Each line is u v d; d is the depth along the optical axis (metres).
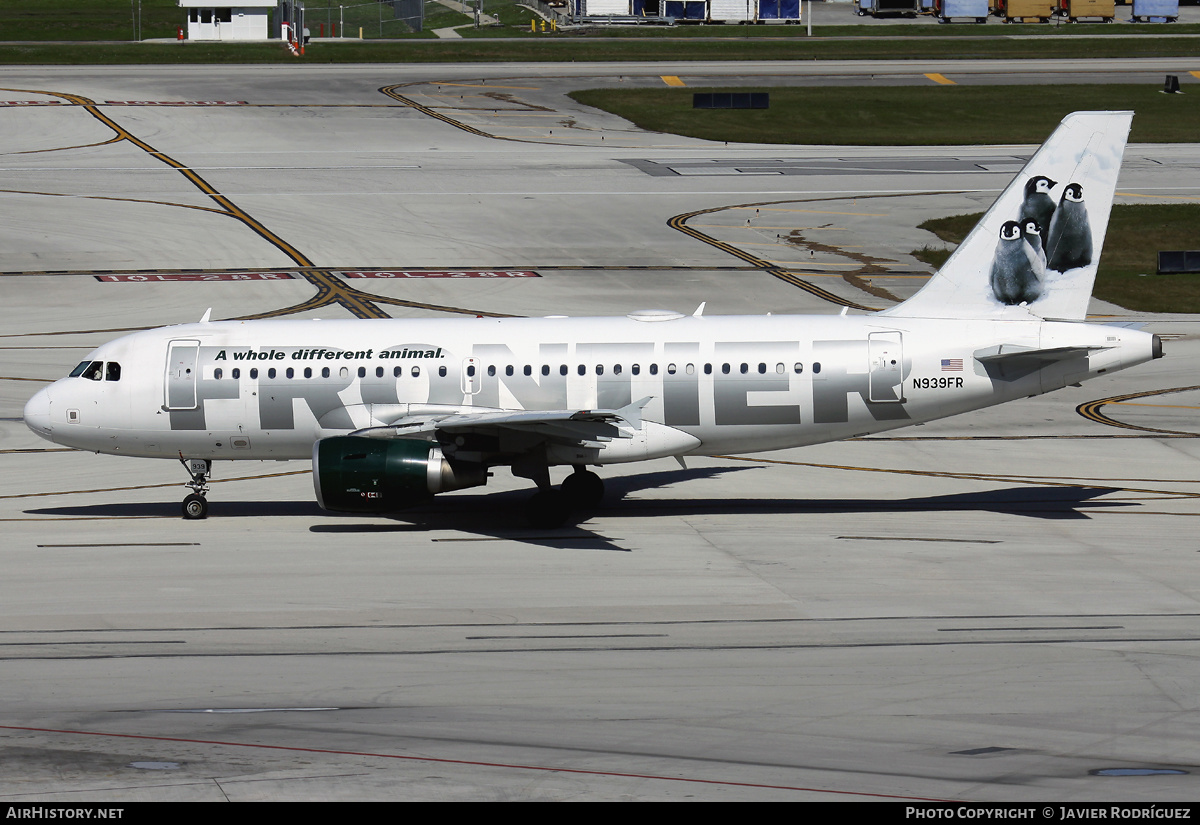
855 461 168.12
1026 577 118.38
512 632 103.81
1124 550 127.06
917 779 72.88
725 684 91.19
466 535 135.38
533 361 140.38
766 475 161.88
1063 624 105.00
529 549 129.38
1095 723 83.19
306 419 141.75
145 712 85.25
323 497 133.12
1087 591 113.94
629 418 125.50
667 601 112.00
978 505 145.88
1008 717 84.38
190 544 132.12
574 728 82.06
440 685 91.25
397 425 137.88
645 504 148.88
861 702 87.31
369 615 108.62
